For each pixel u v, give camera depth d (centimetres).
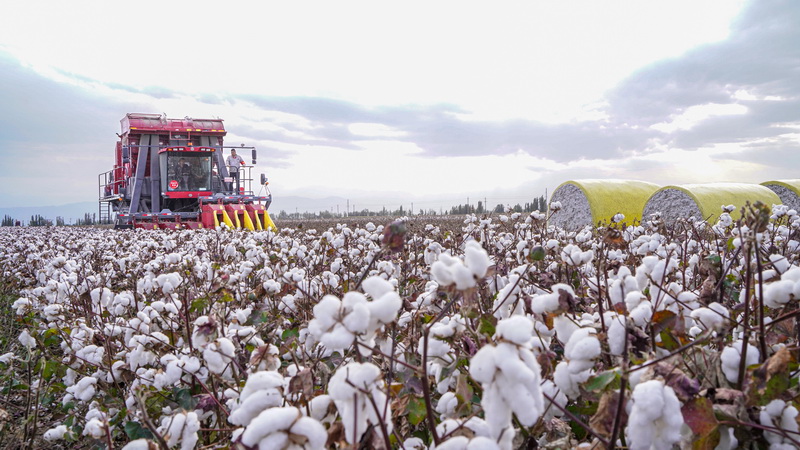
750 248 204
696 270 384
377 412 151
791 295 194
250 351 316
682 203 1288
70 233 1942
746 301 206
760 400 168
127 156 2116
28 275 870
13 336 642
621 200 1434
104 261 828
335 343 151
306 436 142
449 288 163
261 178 2223
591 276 384
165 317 381
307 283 400
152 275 462
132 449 200
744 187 1365
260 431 141
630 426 152
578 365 185
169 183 2120
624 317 199
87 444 346
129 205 2312
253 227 1794
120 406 316
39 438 391
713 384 195
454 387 236
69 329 443
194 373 284
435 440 166
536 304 214
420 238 637
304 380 190
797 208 1410
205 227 1855
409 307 310
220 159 2312
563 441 200
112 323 412
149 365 324
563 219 1546
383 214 6209
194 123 2320
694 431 164
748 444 176
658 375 170
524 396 138
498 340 146
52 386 385
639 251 407
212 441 277
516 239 598
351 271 547
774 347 217
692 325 252
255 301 381
